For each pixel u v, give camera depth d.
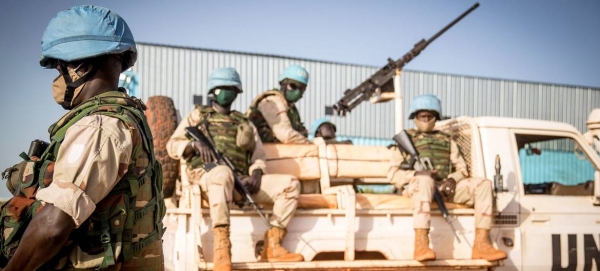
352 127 21.73
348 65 22.00
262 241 4.55
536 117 24.73
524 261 5.15
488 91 24.00
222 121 4.90
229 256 4.19
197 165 4.70
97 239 2.11
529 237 5.19
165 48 20.47
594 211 5.40
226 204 4.27
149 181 2.32
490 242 4.95
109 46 2.21
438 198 4.93
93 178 2.00
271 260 4.41
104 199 2.12
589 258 5.36
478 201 4.98
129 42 2.28
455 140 5.64
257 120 5.67
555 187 5.71
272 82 21.38
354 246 4.70
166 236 4.82
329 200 4.82
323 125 7.05
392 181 5.27
